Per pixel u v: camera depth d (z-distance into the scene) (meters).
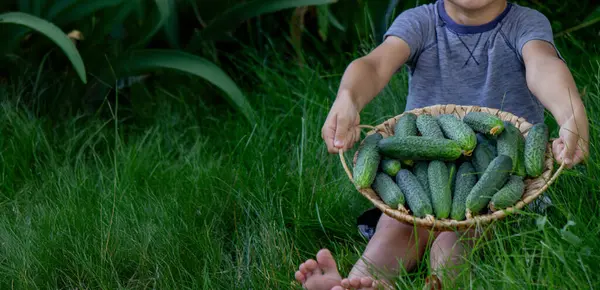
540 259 2.49
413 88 3.03
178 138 3.79
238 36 4.46
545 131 2.55
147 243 2.87
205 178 3.28
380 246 2.63
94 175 3.50
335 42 4.34
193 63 3.83
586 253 2.34
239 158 3.51
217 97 4.22
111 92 4.14
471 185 2.46
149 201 3.16
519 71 2.87
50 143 3.79
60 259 2.87
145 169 3.46
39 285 2.79
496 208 2.36
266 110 3.96
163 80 4.18
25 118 3.77
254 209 3.06
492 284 2.39
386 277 2.51
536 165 2.46
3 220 3.11
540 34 2.77
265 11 3.96
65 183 3.29
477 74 2.90
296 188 3.25
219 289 2.70
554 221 2.66
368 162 2.52
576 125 2.46
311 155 3.41
